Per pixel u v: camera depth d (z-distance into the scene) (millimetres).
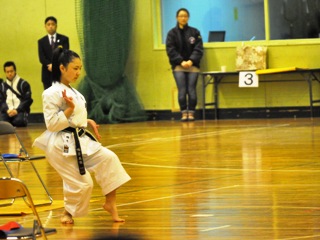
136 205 8797
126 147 15039
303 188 9531
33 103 23484
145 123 21656
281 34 22078
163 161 12688
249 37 22250
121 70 22219
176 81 21703
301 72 21438
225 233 7129
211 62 22359
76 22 22312
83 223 7898
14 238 5637
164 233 7246
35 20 23375
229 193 9336
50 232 6055
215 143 15070
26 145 16141
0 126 9867
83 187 7715
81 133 7809
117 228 7574
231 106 22234
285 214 7930
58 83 7855
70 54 7816
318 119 20688
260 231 7152
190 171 11383
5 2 23531
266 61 21906
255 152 13359
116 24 22188
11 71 21312
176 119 22656
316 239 6750
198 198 9078
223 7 22359
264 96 22047
